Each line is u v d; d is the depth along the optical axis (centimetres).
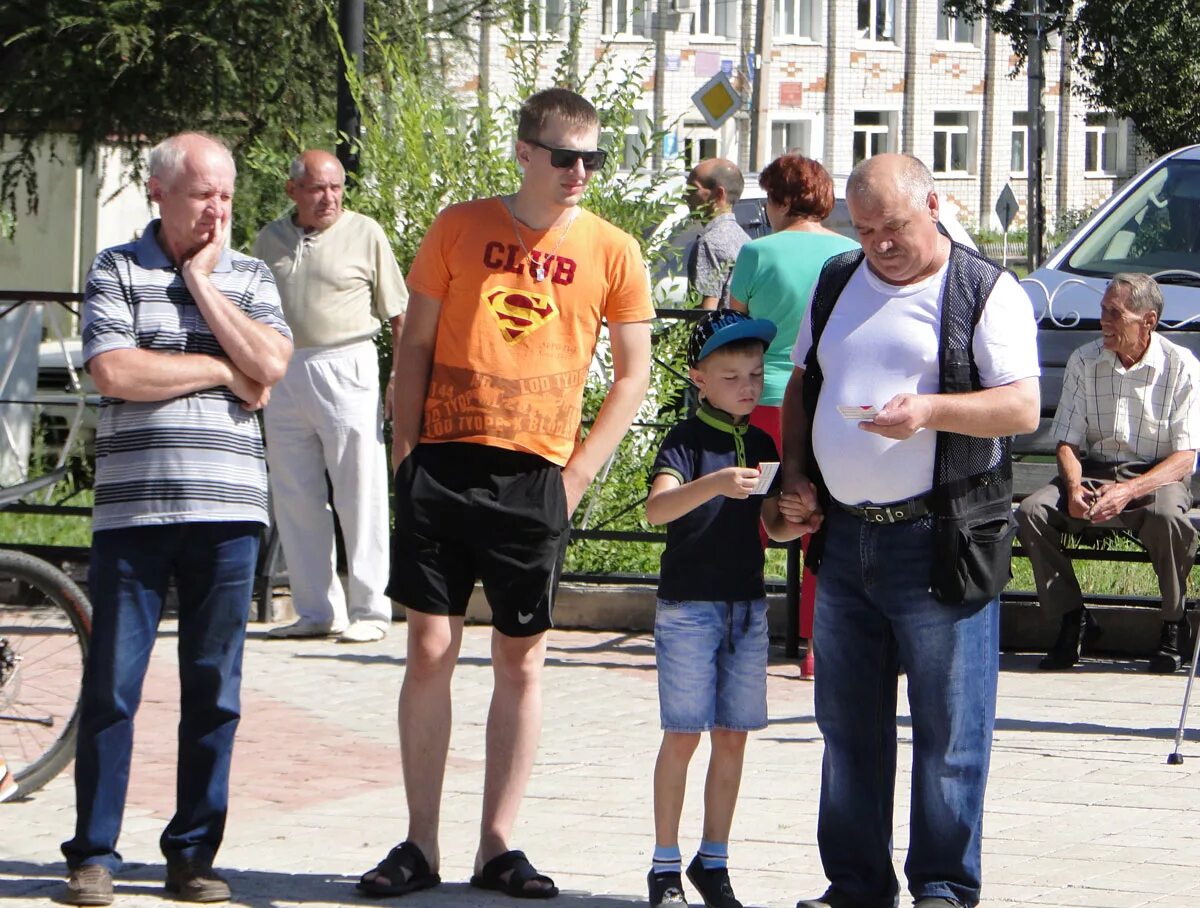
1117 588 1380
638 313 712
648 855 759
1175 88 4866
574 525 1354
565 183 681
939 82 7188
